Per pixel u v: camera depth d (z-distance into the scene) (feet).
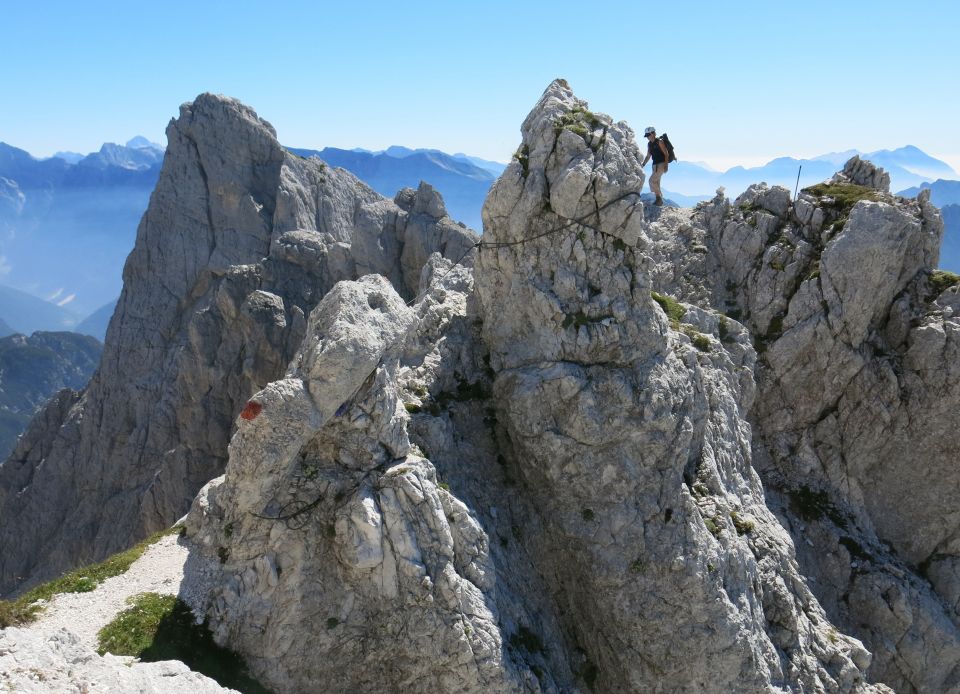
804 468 133.69
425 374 98.63
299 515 78.13
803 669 91.86
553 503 92.94
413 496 77.66
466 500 88.63
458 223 273.13
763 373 136.36
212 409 237.86
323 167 328.70
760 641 88.63
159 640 70.90
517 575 89.45
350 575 77.10
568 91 102.37
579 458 90.63
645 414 89.92
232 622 74.28
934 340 127.75
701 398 99.04
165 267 287.89
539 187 95.20
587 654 91.40
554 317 93.97
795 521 128.67
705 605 85.15
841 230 136.98
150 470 245.86
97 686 49.65
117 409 264.11
